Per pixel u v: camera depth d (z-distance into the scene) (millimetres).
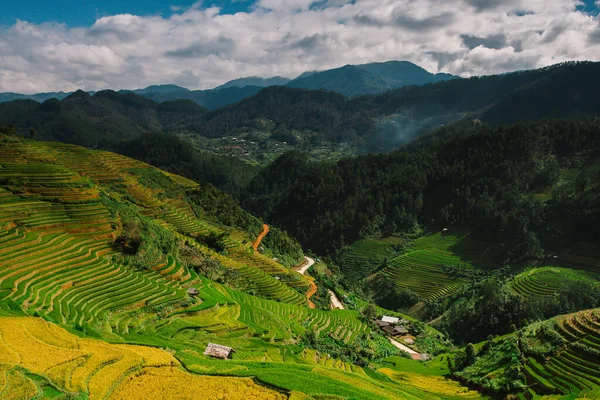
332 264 155250
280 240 150250
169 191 137375
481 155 178125
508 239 137625
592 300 94875
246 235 137250
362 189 193375
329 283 127688
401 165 199500
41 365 32250
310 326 80375
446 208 166000
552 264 122562
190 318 59875
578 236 127500
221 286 80625
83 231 73750
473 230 150750
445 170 181000
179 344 46281
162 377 34281
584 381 50156
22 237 64938
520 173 162625
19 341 35906
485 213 149125
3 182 77938
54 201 78062
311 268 138875
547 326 64062
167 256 80812
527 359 58344
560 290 101500
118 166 134500
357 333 85688
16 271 55906
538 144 173000
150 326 53562
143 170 139750
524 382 53688
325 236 178625
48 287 54219
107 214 79688
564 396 47781
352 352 69000
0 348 34031
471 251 140125
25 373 30859
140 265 71125
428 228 164125
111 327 49219
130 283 62625
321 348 67125
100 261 65938
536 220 137125
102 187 114688
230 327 58625
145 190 126688
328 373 40938
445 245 147625
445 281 128000
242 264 105312
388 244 159250
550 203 140750
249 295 83500
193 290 68312
